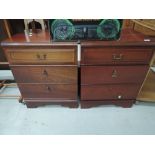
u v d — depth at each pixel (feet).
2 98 6.17
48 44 4.14
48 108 5.71
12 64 4.53
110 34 4.39
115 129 4.94
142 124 5.12
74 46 4.20
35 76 4.80
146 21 4.94
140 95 5.65
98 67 4.63
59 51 4.29
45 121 5.20
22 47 4.20
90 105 5.61
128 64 4.60
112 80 4.94
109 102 5.56
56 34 4.34
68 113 5.51
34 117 5.35
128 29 5.27
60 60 4.47
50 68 4.64
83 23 4.26
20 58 4.42
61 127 4.99
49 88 5.11
